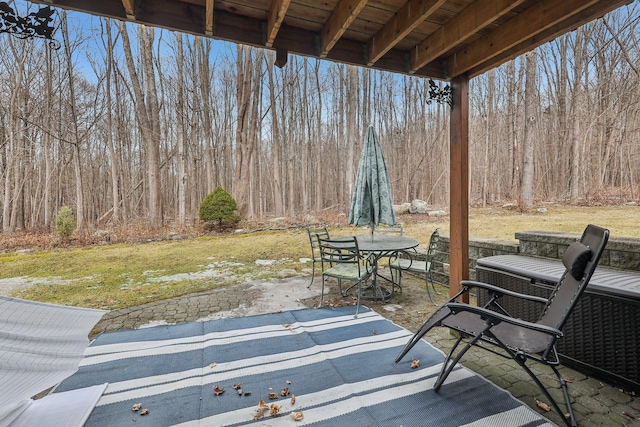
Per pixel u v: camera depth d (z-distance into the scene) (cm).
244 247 752
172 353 255
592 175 1004
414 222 1070
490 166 1584
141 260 626
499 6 194
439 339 278
